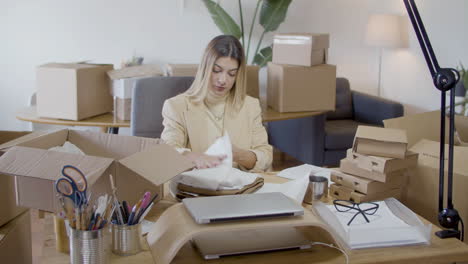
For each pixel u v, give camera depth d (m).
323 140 4.02
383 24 4.59
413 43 4.71
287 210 1.21
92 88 3.10
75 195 1.11
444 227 1.41
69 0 4.32
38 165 1.27
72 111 3.01
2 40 4.29
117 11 4.43
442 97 1.40
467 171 1.61
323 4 4.88
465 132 2.18
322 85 3.47
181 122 2.29
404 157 1.55
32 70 4.39
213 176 1.57
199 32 4.64
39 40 4.35
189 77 2.86
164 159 1.40
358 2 4.95
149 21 4.51
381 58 5.11
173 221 1.23
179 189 1.59
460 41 4.30
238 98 2.34
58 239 1.25
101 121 3.06
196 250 1.26
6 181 1.53
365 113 4.51
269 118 3.24
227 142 1.80
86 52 4.45
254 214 1.18
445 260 1.30
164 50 4.60
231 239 1.29
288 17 4.83
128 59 4.49
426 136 1.95
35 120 3.02
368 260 1.24
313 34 3.48
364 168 1.56
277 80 3.43
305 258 1.24
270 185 1.65
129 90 3.06
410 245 1.33
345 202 1.56
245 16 4.69
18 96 4.41
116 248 1.22
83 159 1.31
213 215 1.16
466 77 4.05
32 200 1.28
